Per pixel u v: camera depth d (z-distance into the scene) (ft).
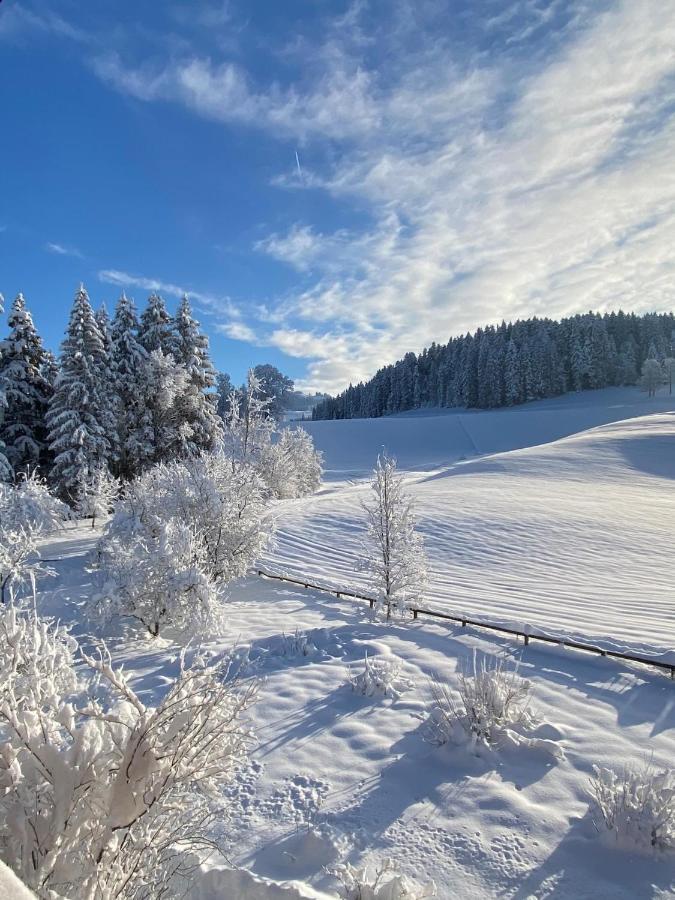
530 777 15.49
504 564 55.16
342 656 26.53
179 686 9.00
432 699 20.99
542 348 390.63
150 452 97.09
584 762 16.28
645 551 58.75
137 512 42.47
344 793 14.84
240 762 10.60
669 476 114.21
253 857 12.29
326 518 80.18
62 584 44.83
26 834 7.29
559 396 385.29
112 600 30.86
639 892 11.14
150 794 8.16
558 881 11.50
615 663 25.27
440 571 53.11
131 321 103.04
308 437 136.46
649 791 13.08
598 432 170.91
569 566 53.83
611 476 114.52
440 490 100.99
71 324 89.45
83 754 8.13
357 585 46.47
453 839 12.89
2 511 51.44
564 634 30.89
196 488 45.37
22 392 92.63
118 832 8.09
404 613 35.94
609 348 395.55
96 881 7.24
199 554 35.96
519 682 21.18
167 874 9.40
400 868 11.92
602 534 65.46
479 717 17.61
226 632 32.14
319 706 20.42
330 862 12.09
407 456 250.98
